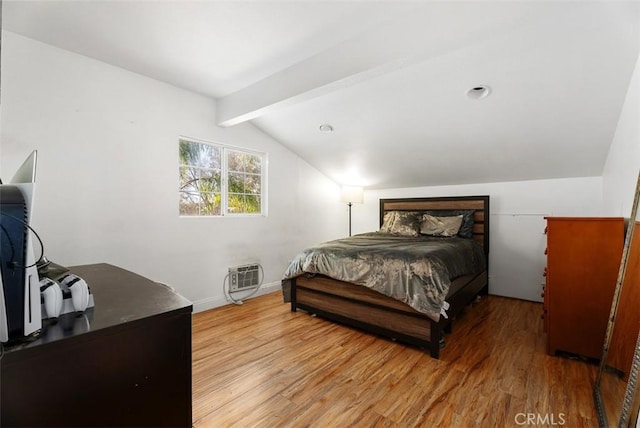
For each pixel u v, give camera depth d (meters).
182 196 3.13
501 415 1.59
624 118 2.22
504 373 2.00
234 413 1.62
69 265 2.30
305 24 1.90
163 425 0.97
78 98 2.34
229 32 2.00
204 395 1.78
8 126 2.04
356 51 2.04
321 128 3.46
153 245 2.81
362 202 4.84
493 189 3.92
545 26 1.76
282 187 4.09
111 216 2.53
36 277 0.80
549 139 2.86
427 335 2.26
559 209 3.49
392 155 3.79
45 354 0.75
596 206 3.28
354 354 2.27
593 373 1.98
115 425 0.87
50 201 2.22
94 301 1.08
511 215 3.79
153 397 0.95
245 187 3.73
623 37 1.77
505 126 2.81
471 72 2.26
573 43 1.88
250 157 3.78
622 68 1.97
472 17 1.67
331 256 2.82
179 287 3.02
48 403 0.76
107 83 2.49
